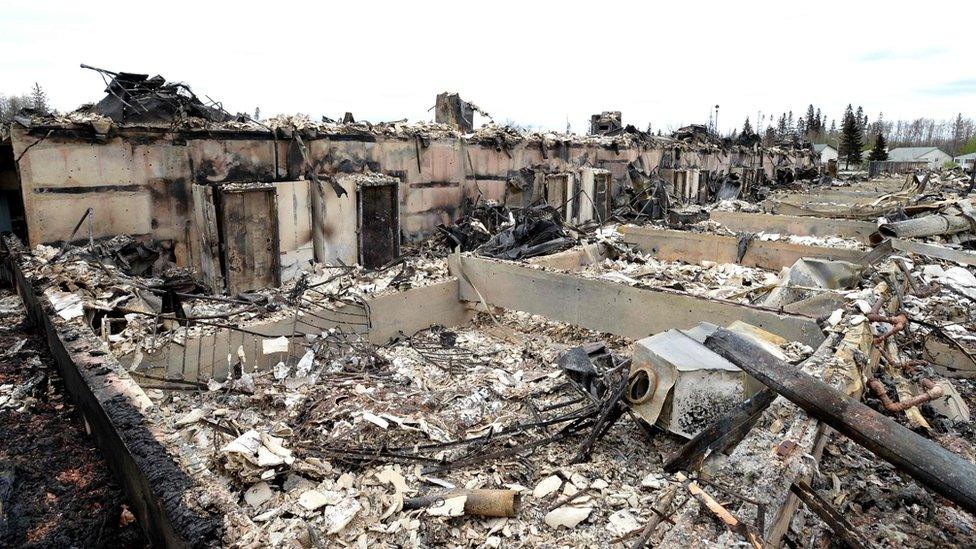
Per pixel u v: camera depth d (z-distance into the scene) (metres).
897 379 5.32
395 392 5.69
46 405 4.41
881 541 3.41
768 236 12.48
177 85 8.06
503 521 3.68
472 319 8.73
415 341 7.61
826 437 4.20
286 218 8.66
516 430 4.76
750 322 5.98
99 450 3.79
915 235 11.23
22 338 5.62
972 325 6.77
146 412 3.41
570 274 7.47
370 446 4.55
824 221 13.24
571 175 14.22
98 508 3.28
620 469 4.26
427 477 4.18
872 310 5.77
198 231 8.08
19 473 3.54
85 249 6.86
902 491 3.84
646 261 11.41
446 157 11.83
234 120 8.97
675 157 20.11
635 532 3.47
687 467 3.21
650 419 4.21
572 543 3.46
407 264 9.49
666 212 16.23
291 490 3.96
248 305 6.88
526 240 11.01
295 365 6.37
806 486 2.89
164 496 2.69
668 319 6.63
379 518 3.68
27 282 5.91
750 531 2.49
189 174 8.00
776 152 29.20
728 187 22.55
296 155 9.16
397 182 9.91
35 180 6.71
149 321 5.84
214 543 2.45
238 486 3.91
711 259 11.41
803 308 6.28
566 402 5.34
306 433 4.76
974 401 5.38
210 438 4.52
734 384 4.02
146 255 7.56
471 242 11.20
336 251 9.20
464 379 6.23
